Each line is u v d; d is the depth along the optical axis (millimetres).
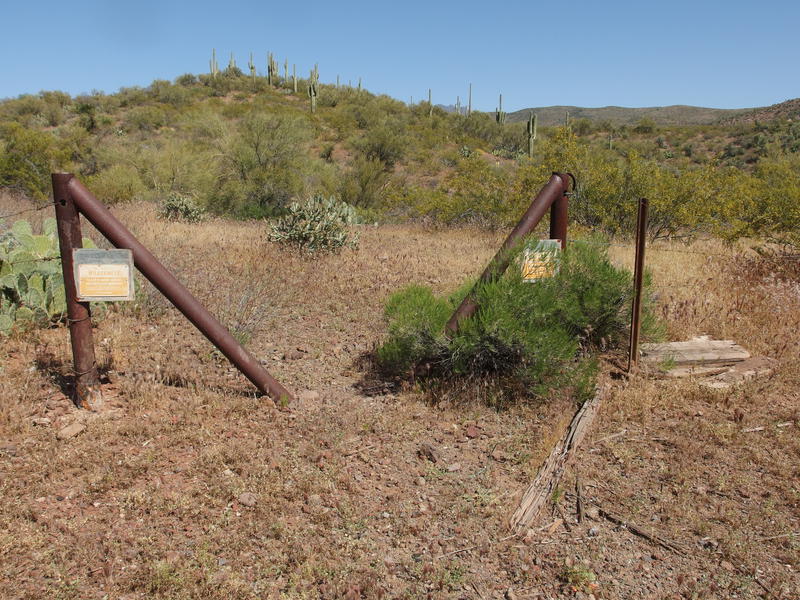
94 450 3785
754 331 6309
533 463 3904
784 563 3035
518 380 4938
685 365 5500
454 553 3072
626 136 65062
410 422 4496
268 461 3812
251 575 2836
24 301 5926
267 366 5586
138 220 14359
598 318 5727
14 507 3182
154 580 2725
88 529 3068
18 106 49156
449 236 14859
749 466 3930
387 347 5391
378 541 3141
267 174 21484
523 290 5012
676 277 8336
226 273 8688
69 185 4066
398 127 46625
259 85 62750
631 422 4539
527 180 14828
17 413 4160
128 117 45656
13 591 2615
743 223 11000
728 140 59906
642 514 3426
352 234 12172
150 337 5949
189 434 4059
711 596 2799
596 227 12844
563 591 2824
